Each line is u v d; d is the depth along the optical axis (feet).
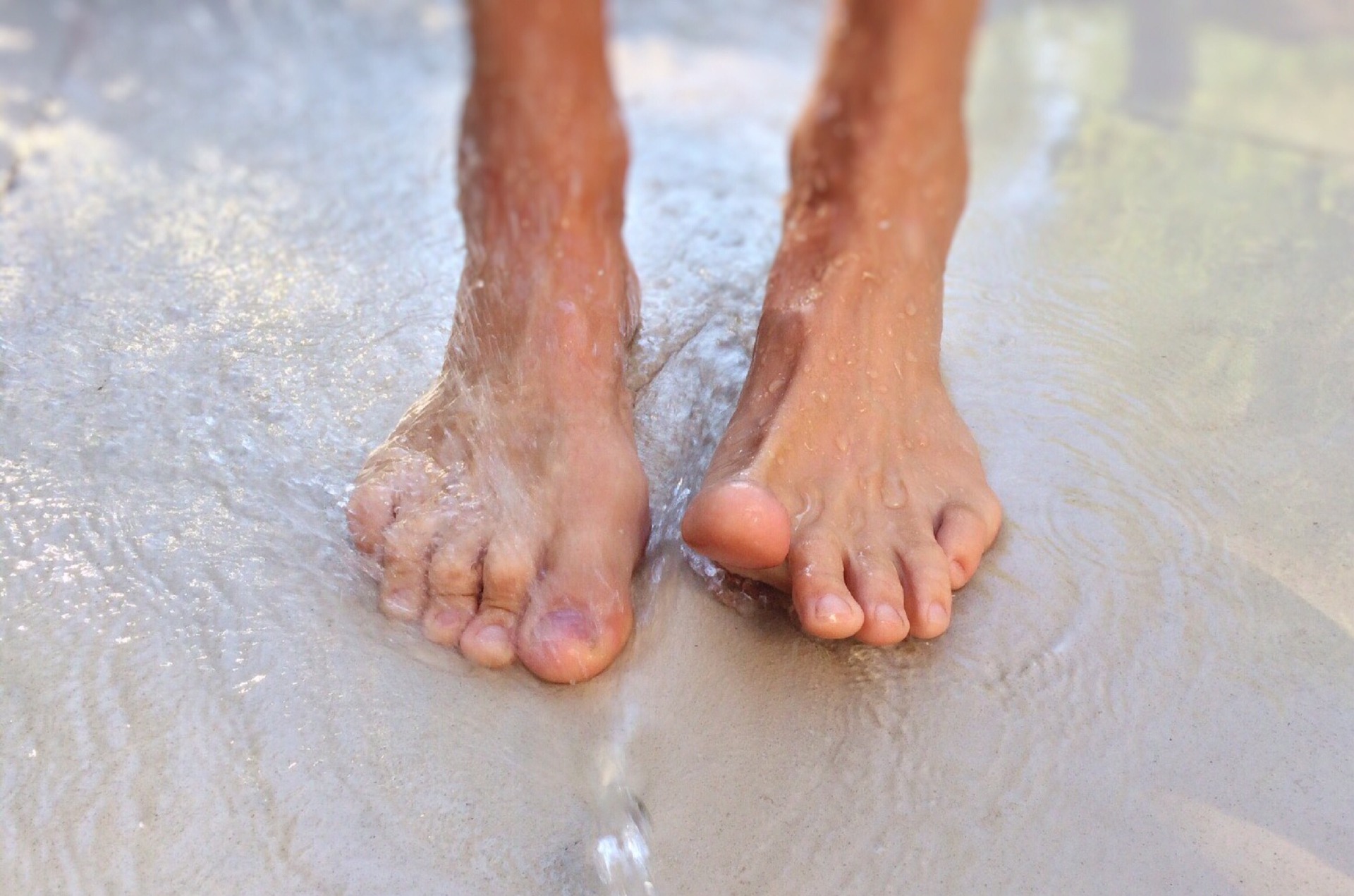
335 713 1.72
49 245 2.34
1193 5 3.31
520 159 1.95
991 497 1.88
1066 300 2.24
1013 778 1.67
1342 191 2.50
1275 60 2.99
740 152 2.69
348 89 2.89
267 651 1.77
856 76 2.06
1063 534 1.90
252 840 1.62
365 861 1.61
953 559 1.81
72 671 1.74
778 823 1.64
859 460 1.87
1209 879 1.59
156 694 1.72
